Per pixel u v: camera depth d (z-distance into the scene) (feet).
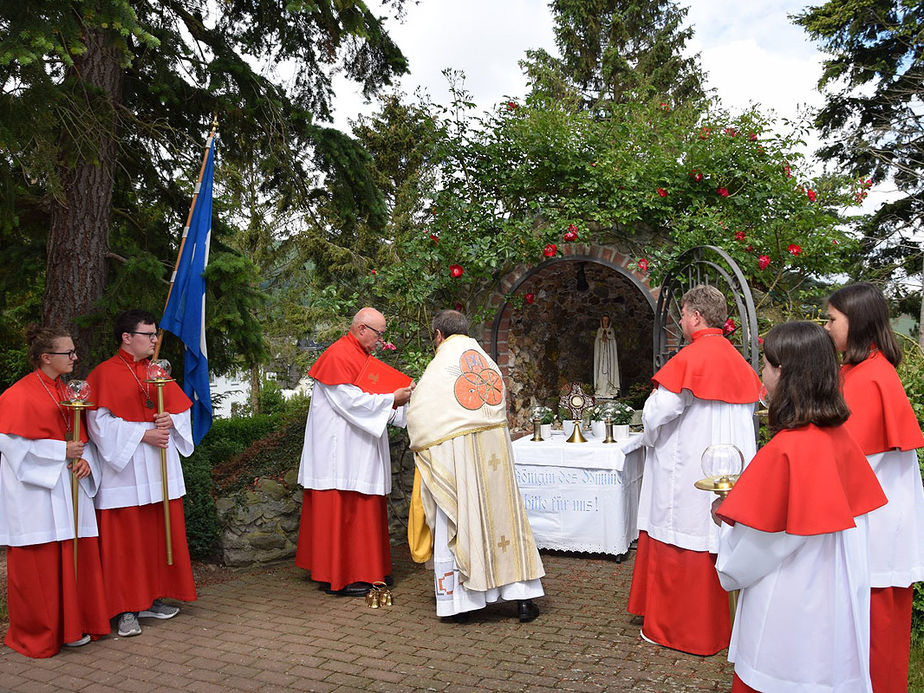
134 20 15.03
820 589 7.35
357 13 21.31
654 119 22.97
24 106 14.65
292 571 18.69
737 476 8.71
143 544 14.44
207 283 20.38
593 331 26.32
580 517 18.84
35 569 13.01
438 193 22.20
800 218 20.68
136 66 21.90
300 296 51.52
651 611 13.37
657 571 13.23
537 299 24.56
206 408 16.44
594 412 20.75
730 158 20.72
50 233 20.95
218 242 24.18
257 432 38.34
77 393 12.85
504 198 22.17
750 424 12.78
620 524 18.53
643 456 20.93
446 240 21.40
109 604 13.97
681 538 12.71
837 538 7.39
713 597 12.66
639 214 20.49
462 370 14.92
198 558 19.48
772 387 7.88
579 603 15.69
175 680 12.12
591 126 21.81
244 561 18.80
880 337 9.68
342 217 24.34
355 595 16.53
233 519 18.86
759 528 7.29
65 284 20.65
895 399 9.41
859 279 51.83
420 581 17.66
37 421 12.85
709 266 19.48
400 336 22.20
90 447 13.98
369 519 16.53
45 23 13.76
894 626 9.38
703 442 12.60
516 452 19.35
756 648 7.61
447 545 14.44
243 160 23.75
